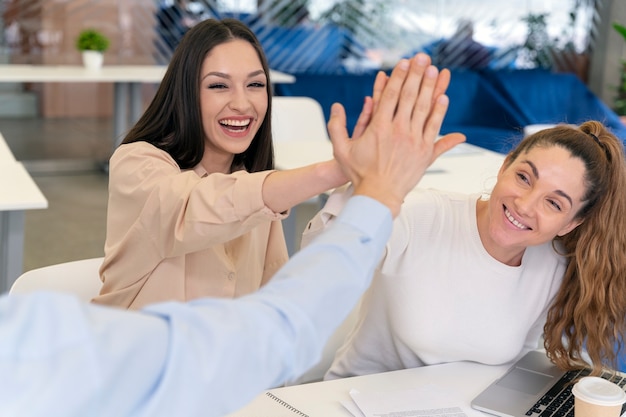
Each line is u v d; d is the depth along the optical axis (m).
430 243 1.72
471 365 1.76
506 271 1.71
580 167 1.57
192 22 7.12
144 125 1.70
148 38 7.07
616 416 1.39
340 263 0.79
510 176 1.61
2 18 6.64
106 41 6.07
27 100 7.18
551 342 1.75
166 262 1.68
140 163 1.58
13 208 2.60
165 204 1.42
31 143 6.73
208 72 1.65
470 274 1.72
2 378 0.52
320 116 4.34
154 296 1.70
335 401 1.53
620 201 1.64
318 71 7.42
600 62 8.38
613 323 1.71
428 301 1.72
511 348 1.75
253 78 1.69
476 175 3.38
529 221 1.58
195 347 0.64
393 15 7.59
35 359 0.53
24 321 0.54
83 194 5.64
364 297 1.87
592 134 1.65
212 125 1.68
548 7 8.12
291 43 7.31
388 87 0.90
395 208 0.87
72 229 4.82
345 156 0.91
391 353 1.85
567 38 8.26
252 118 1.72
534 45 8.12
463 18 7.82
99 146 6.82
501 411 1.51
